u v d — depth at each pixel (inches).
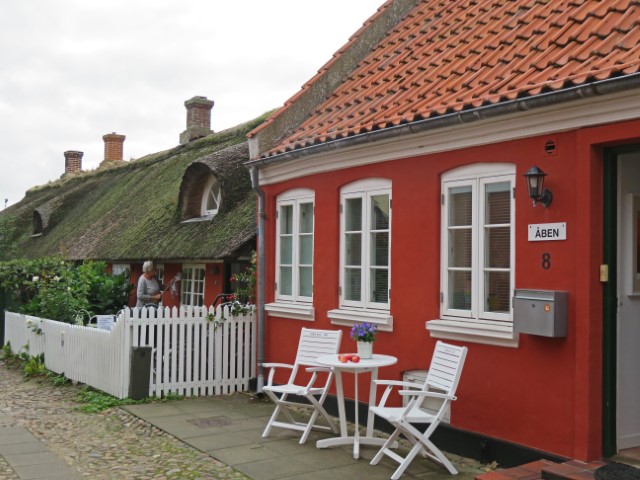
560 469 220.7
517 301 249.1
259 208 413.4
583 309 233.3
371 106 360.8
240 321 428.8
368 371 302.4
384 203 327.3
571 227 239.3
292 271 394.6
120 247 652.1
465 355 252.1
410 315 305.4
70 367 466.6
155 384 403.5
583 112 231.9
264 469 263.6
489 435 266.7
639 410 248.2
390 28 473.7
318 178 367.9
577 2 308.7
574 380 235.5
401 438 307.9
